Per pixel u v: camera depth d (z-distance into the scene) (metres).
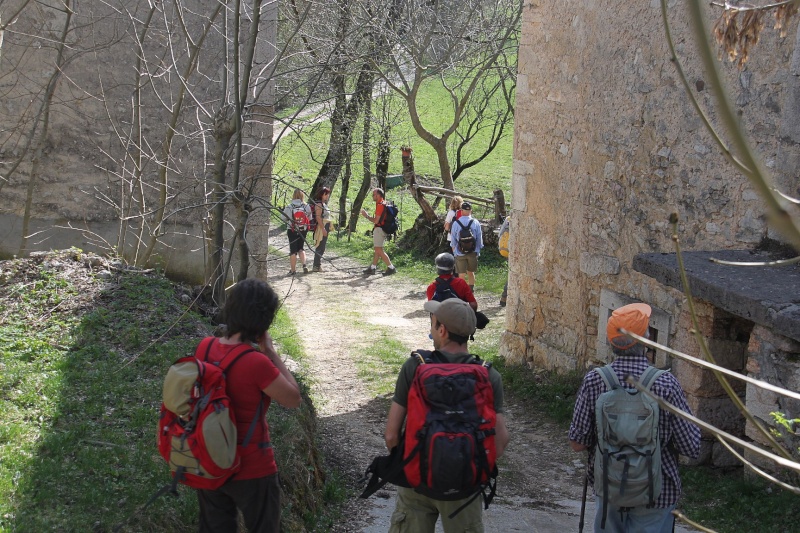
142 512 3.86
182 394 3.15
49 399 5.06
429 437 3.31
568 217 9.04
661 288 7.35
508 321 10.47
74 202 9.95
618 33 7.99
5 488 3.86
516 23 18.30
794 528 5.15
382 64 17.88
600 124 8.36
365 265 17.39
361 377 9.70
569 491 6.52
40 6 9.39
